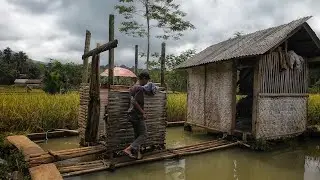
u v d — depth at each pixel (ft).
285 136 30.94
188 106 38.24
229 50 32.42
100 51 23.36
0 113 31.22
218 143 28.81
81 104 27.86
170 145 30.30
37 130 33.04
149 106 24.03
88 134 25.22
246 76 36.47
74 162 22.56
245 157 25.88
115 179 19.45
